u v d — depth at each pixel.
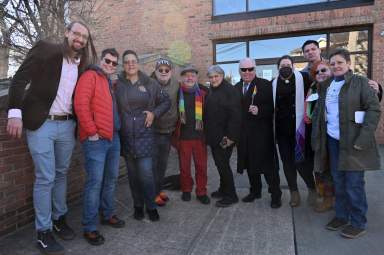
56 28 6.35
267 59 9.73
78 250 3.16
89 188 3.28
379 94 3.61
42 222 3.08
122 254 3.10
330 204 4.08
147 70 9.43
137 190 3.90
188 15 10.34
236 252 3.12
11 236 3.41
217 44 10.20
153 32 10.76
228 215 4.03
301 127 4.06
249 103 4.29
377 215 3.94
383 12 8.40
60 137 3.15
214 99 4.30
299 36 9.39
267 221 3.83
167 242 3.34
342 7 8.94
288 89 4.14
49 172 3.07
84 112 3.09
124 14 11.06
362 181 3.36
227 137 4.26
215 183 5.47
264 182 5.55
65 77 3.09
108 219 3.72
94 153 3.25
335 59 3.41
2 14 6.30
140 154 3.69
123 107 3.64
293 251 3.12
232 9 10.06
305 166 4.22
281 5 9.56
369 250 3.11
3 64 6.73
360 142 3.20
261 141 4.25
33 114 2.96
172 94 4.35
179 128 4.45
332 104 3.52
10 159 3.44
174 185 5.28
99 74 3.26
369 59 8.73
